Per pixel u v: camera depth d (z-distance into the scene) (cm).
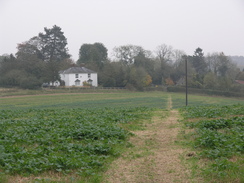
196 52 12388
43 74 8512
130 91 8700
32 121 2034
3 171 902
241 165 948
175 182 877
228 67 11200
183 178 905
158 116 2559
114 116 2375
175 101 6009
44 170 923
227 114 2292
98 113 2692
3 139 1372
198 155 1122
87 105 4881
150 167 1030
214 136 1337
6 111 3084
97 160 1035
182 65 10956
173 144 1391
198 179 881
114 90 8525
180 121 2159
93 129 1589
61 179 864
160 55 11262
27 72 8688
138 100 6075
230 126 1688
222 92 7550
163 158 1142
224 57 11319
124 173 970
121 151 1245
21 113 2867
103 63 10781
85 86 8931
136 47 10912
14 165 924
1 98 6144
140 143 1433
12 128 1725
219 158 1045
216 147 1179
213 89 8250
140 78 9100
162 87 9356
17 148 1133
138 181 895
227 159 985
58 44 11675
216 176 871
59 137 1428
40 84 8075
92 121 2041
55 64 8494
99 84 9825
